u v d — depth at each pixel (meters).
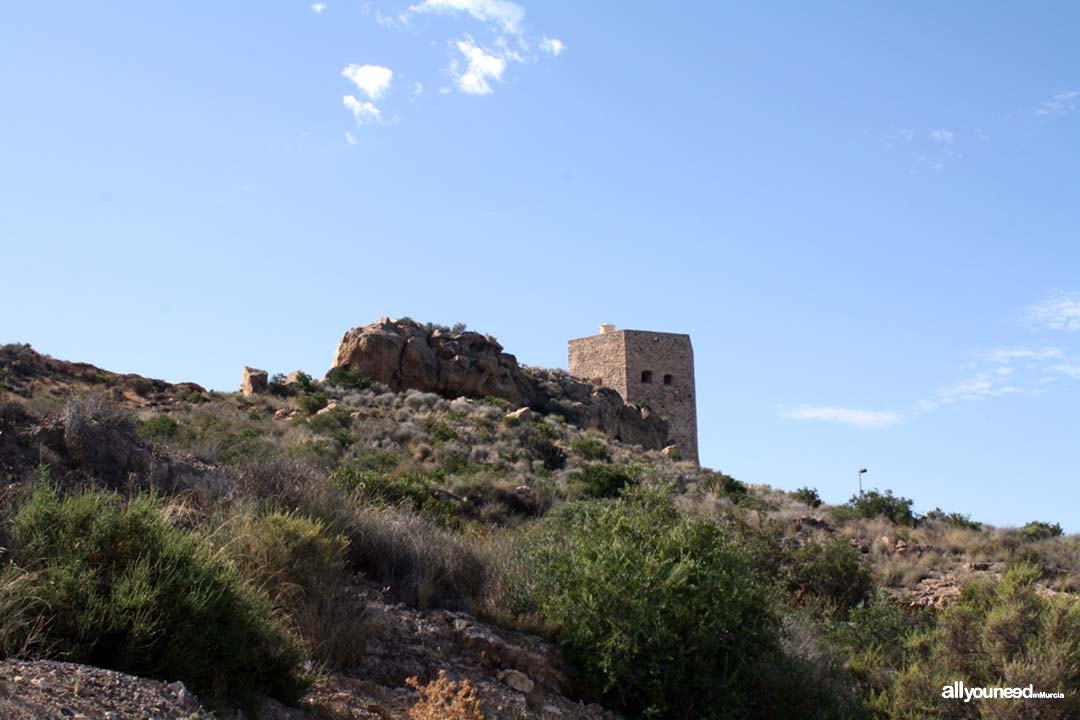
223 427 33.06
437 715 8.11
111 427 12.27
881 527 28.56
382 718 8.17
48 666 6.48
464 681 8.80
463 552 12.44
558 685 10.38
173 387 41.88
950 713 11.58
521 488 25.95
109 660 7.10
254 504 11.23
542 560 12.03
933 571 23.89
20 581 7.10
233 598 7.98
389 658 9.54
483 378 54.50
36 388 35.50
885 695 12.09
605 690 10.43
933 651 12.73
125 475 11.73
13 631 6.82
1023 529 28.73
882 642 14.87
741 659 11.07
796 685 11.49
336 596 9.95
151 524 8.09
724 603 11.00
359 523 12.07
